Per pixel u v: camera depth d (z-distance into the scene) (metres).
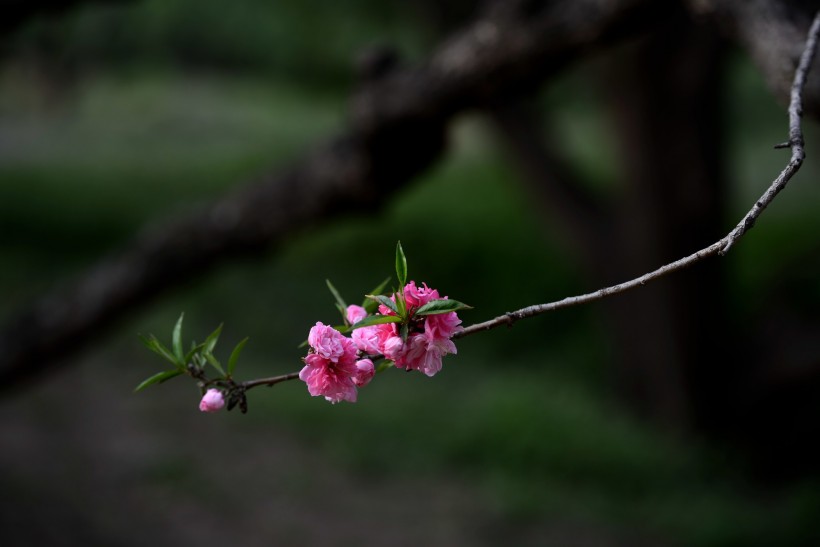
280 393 8.77
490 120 8.20
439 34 7.59
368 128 3.82
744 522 6.40
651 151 7.23
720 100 7.15
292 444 7.80
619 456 7.36
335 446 7.69
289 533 6.34
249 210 4.39
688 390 7.84
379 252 12.70
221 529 6.34
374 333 1.33
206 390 1.41
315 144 4.43
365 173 4.00
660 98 7.07
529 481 7.16
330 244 13.04
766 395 7.64
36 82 21.89
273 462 7.45
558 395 8.66
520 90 3.39
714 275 7.61
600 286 8.04
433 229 12.97
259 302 11.48
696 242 7.43
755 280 10.44
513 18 3.17
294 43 13.07
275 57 16.75
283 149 18.14
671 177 7.23
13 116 21.80
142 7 11.92
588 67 7.60
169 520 6.45
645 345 7.96
